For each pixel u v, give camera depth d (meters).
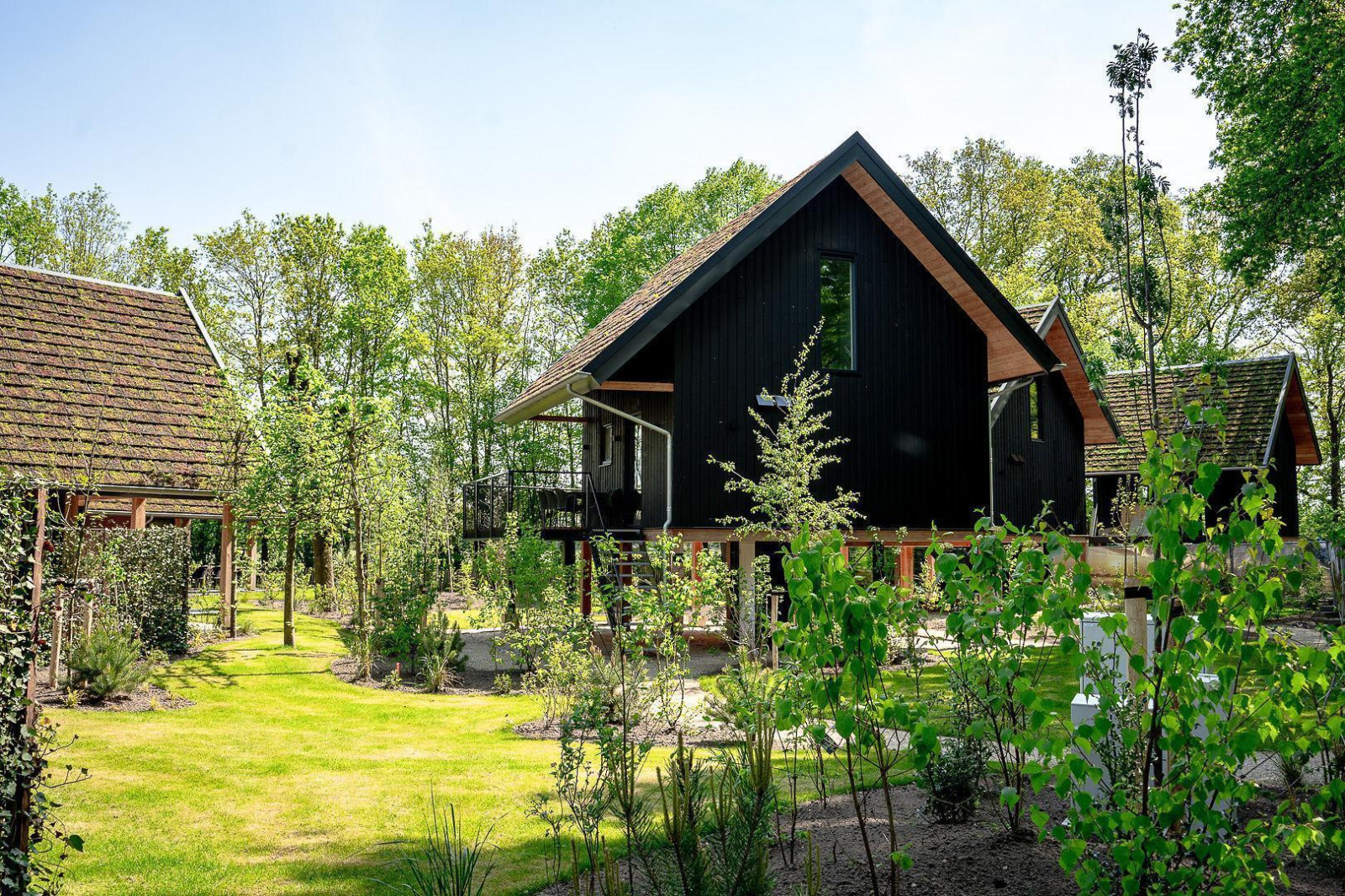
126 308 18.16
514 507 22.12
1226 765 3.77
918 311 18.91
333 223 36.22
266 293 36.00
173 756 9.20
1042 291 37.50
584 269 39.75
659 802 7.45
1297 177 20.72
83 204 40.19
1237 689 4.04
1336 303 22.41
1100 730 3.94
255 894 5.87
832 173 17.27
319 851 6.66
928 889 5.15
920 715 4.09
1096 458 28.98
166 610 14.99
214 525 32.09
